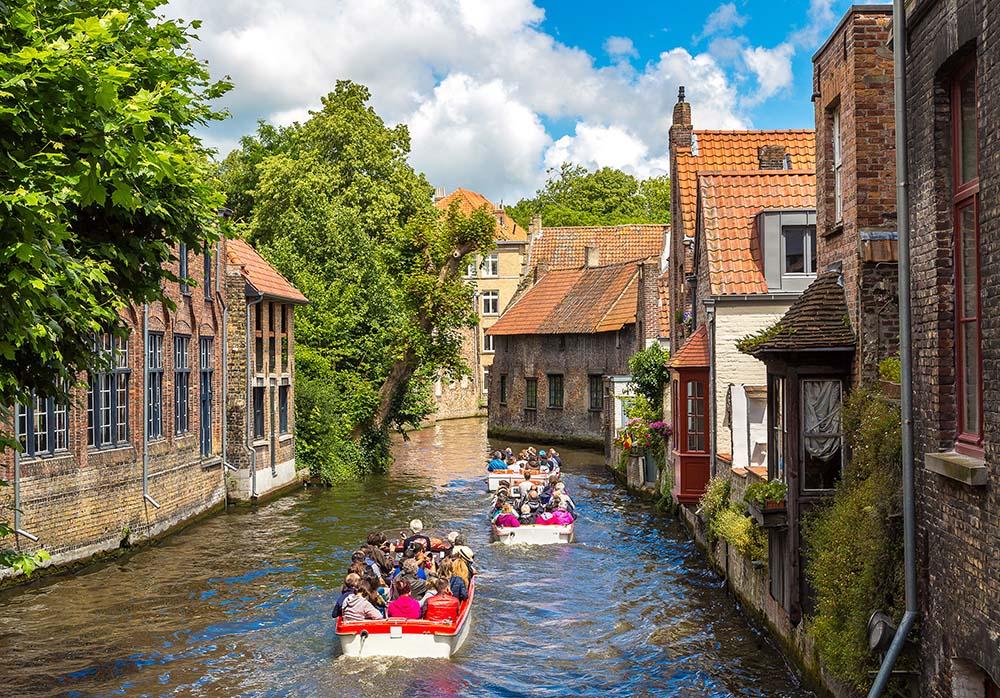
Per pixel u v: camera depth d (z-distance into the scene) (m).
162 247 10.73
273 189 45.56
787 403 12.84
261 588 19.14
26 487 18.58
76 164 8.23
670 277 30.80
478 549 22.73
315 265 38.62
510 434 52.88
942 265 8.83
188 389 26.34
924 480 9.13
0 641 15.74
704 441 22.28
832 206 14.45
